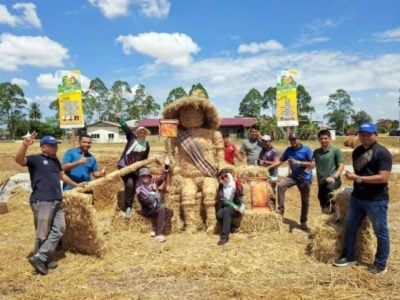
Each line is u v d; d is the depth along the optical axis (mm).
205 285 5004
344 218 6090
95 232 5934
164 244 6566
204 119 8328
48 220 5488
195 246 6434
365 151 5254
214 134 8188
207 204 7305
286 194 11578
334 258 5723
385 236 5207
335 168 7219
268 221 7281
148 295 4727
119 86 88500
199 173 7898
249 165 8375
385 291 4773
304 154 7762
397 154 22625
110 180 7008
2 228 8008
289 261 5797
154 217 7113
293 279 5148
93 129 71125
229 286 4938
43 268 5371
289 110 12086
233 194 6938
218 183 7629
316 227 5988
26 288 4984
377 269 5270
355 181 5395
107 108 87750
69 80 11453
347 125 105688
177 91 83438
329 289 4824
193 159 7898
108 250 6230
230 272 5355
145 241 6730
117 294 4746
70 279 5223
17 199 10867
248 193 7844
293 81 12031
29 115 99375
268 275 5289
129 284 5059
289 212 9633
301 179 7680
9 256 6152
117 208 7766
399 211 9203
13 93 96062
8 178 13156
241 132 71125
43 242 5582
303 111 94688
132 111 86875
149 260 5824
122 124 7844
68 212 6035
